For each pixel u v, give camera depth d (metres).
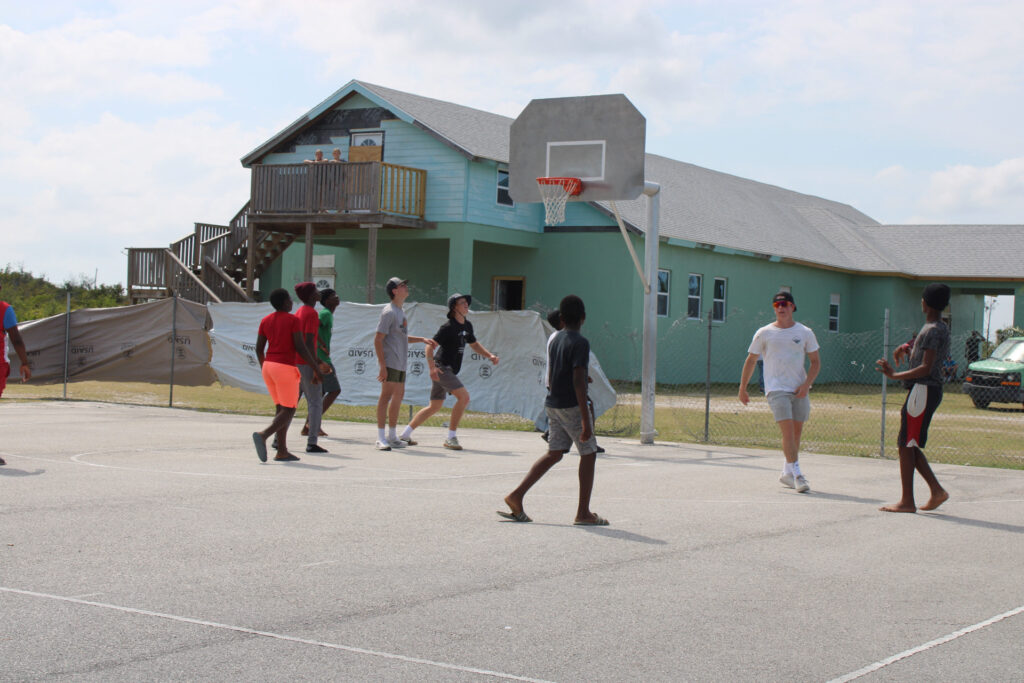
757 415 20.17
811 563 6.81
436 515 8.17
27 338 20.47
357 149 29.67
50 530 7.19
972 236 41.44
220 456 11.57
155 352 19.53
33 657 4.53
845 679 4.54
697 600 5.80
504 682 4.38
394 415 12.88
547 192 15.53
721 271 31.61
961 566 6.84
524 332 17.20
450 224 28.20
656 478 10.80
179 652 4.65
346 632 5.02
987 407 24.98
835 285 37.81
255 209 28.66
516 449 13.23
